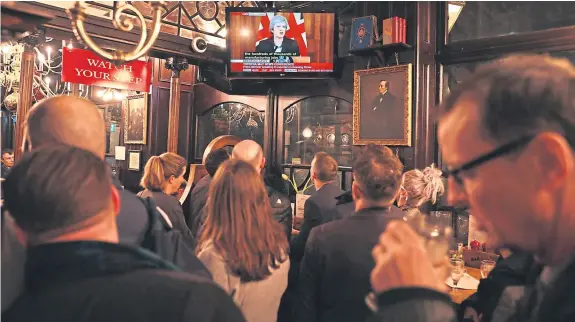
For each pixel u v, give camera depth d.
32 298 0.64
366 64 4.11
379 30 3.92
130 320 0.63
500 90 0.49
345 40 4.45
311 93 4.75
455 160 0.54
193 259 1.21
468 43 3.60
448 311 0.52
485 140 0.50
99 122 1.32
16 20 1.24
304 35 4.34
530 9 3.54
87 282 0.64
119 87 4.63
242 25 4.41
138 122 5.75
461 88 0.54
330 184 2.79
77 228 0.68
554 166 0.47
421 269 0.56
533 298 0.60
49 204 0.66
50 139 1.22
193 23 4.53
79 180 0.69
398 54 3.84
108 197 0.73
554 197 0.48
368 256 1.54
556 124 0.47
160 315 0.65
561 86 0.48
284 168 5.04
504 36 3.42
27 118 1.27
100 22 3.67
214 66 4.77
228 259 1.62
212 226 1.70
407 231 0.62
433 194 2.48
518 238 0.51
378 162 1.62
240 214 1.66
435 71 3.80
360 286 1.53
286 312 2.56
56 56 6.72
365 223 1.60
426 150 3.73
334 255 1.60
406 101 3.69
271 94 5.04
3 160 3.79
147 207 1.28
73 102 1.27
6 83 5.52
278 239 1.77
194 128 5.74
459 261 2.45
